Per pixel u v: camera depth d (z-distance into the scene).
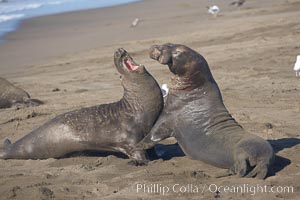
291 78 46.03
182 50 26.78
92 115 29.12
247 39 61.72
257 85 44.44
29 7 108.06
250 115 36.25
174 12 92.31
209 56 55.75
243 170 24.56
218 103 27.17
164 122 27.64
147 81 28.44
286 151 28.27
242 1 89.25
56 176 26.69
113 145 28.75
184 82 27.20
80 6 107.00
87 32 80.44
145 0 109.44
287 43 57.97
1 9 106.12
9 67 61.78
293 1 87.00
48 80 52.75
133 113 28.50
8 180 26.25
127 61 28.67
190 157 27.80
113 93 44.81
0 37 79.94
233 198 23.00
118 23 85.94
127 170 26.91
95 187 24.94
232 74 48.47
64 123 29.30
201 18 81.69
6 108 43.16
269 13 78.00
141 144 27.88
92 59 60.72
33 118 38.81
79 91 46.88
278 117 35.62
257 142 24.86
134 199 23.36
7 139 31.64
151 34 73.12
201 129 26.83
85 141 28.94
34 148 29.67
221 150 25.78
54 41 75.50
